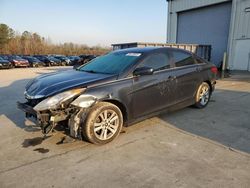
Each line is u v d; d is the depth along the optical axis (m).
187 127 4.13
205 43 18.09
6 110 5.45
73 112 3.16
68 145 3.39
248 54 14.73
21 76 14.39
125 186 2.41
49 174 2.64
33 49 51.97
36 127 3.87
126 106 3.64
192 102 5.04
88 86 3.31
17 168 2.77
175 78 4.43
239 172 2.63
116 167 2.78
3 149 3.28
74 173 2.66
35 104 3.34
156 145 3.38
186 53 4.96
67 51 55.75
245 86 8.81
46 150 3.24
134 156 3.05
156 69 4.13
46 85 3.48
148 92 3.93
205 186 2.38
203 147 3.30
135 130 3.99
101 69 4.06
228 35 16.20
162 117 4.71
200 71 5.12
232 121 4.48
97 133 3.38
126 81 3.63
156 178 2.54
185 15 19.41
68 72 4.27
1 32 50.62
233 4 15.18
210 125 4.25
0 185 2.43
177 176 2.57
